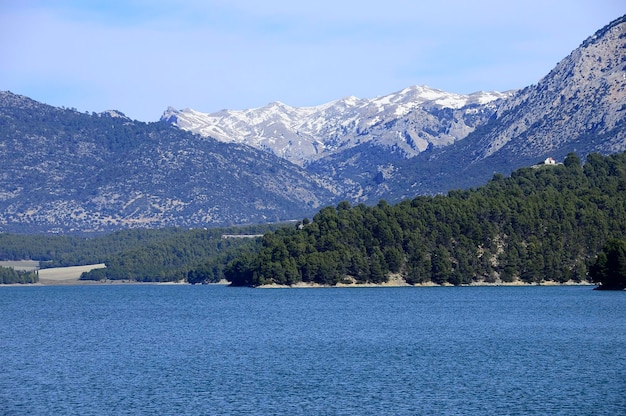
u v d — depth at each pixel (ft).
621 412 407.23
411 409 416.87
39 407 425.69
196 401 435.94
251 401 435.12
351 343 648.79
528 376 492.95
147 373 513.45
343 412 412.16
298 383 479.00
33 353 608.60
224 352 602.44
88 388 468.75
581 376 490.90
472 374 501.56
